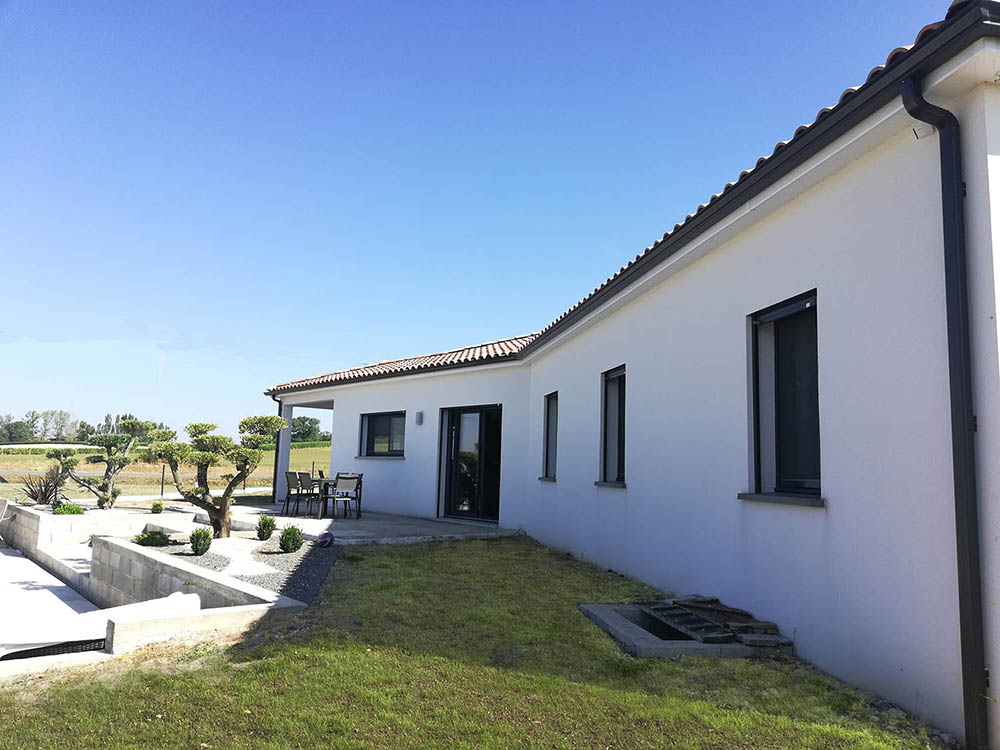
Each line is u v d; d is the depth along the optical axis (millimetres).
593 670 4309
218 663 4449
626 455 8148
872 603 3992
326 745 3234
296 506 13461
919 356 3715
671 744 3207
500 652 4660
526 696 3830
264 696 3834
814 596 4574
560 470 10570
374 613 5664
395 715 3559
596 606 6035
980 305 3318
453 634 5090
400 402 14953
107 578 9039
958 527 3285
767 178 4918
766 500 5164
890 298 3975
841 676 4238
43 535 12789
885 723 3492
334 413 16781
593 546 9062
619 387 9047
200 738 3332
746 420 5625
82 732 3441
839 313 4465
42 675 4422
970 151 3447
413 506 14234
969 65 3213
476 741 3262
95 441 16891
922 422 3666
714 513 6074
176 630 5156
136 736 3373
